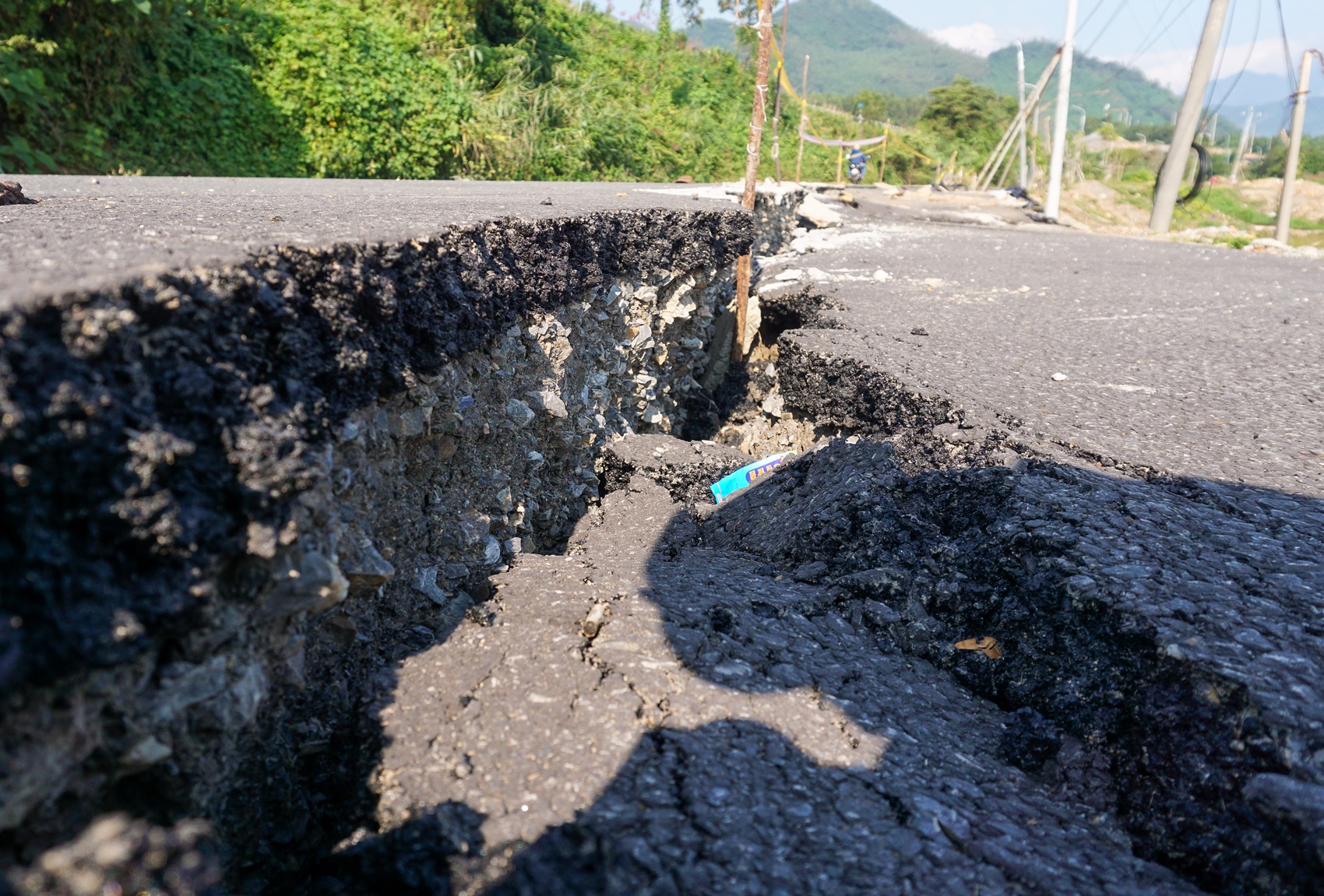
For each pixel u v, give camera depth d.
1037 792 2.18
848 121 53.47
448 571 3.08
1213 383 4.50
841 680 2.51
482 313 3.29
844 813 1.97
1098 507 3.00
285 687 2.11
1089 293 7.15
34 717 1.36
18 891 1.28
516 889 1.68
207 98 11.63
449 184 9.02
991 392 4.27
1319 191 76.56
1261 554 2.68
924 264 8.51
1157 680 2.22
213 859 1.76
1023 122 31.59
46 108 9.70
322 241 2.29
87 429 1.38
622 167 19.64
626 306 5.23
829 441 4.36
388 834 1.87
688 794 1.96
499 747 2.10
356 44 13.70
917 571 3.05
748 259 7.04
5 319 1.30
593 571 3.14
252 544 1.69
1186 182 75.44
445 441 3.16
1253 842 1.80
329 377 2.20
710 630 2.63
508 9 19.50
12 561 1.29
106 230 2.52
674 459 4.77
